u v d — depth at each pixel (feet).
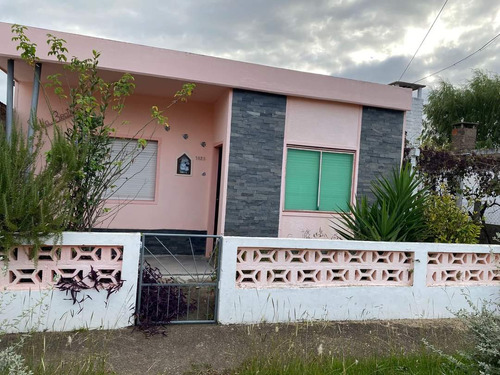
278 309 15.49
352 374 11.32
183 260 24.81
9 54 18.54
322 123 24.98
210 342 13.29
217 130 25.59
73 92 16.20
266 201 23.77
